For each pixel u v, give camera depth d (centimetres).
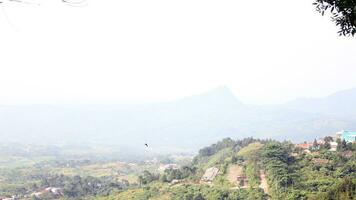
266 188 12000
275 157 13312
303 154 13762
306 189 11231
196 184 13850
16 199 18062
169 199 12825
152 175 16725
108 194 15662
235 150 17575
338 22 1514
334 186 10394
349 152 13675
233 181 13300
